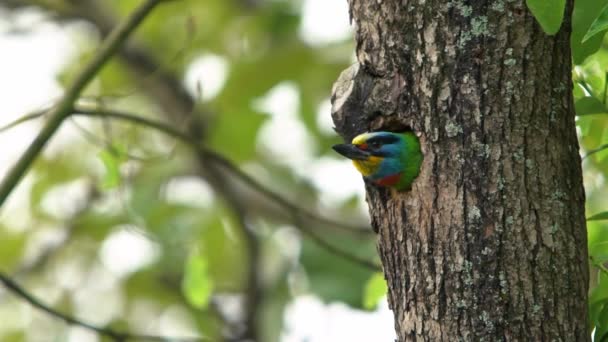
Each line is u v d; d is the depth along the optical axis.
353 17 8.11
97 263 17.91
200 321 16.61
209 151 11.74
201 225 15.87
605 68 9.16
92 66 11.12
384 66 7.88
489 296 7.38
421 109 7.72
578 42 7.78
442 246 7.55
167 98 16.55
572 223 7.52
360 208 16.25
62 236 17.72
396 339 7.82
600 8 7.72
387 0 7.80
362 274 15.03
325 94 16.52
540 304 7.35
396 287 7.84
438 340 7.50
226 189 16.27
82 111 11.12
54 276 17.91
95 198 17.69
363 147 8.03
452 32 7.61
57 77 16.56
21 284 17.69
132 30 11.29
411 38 7.74
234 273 16.92
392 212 7.92
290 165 16.88
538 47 7.53
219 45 17.03
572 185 7.59
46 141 10.84
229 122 16.34
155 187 14.61
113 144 11.66
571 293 7.42
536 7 7.09
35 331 17.58
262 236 16.88
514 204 7.43
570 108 7.66
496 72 7.52
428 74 7.68
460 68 7.59
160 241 14.38
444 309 7.49
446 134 7.61
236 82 16.47
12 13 17.27
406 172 7.95
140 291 17.62
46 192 17.66
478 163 7.50
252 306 16.34
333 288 14.94
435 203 7.62
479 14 7.56
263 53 16.77
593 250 8.50
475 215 7.46
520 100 7.50
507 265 7.38
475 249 7.44
